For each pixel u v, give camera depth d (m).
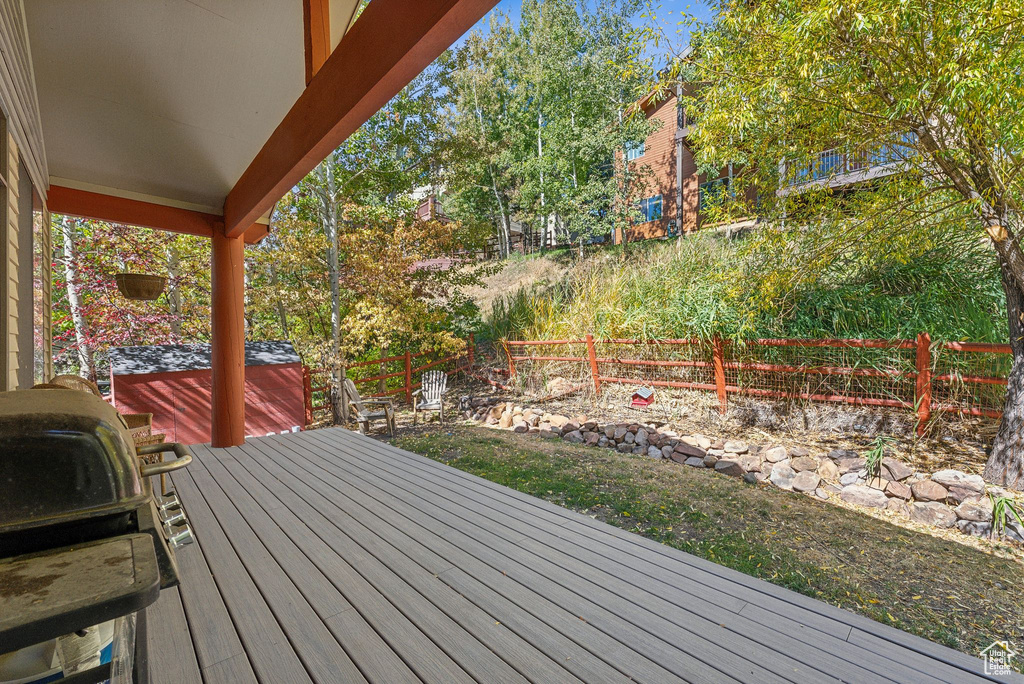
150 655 1.75
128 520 0.89
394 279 8.99
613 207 13.95
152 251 8.65
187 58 2.91
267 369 6.82
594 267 10.48
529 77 15.02
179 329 9.27
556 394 7.49
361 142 10.25
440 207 18.45
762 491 4.19
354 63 2.16
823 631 1.90
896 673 1.66
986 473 3.98
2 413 0.79
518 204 16.80
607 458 5.23
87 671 0.81
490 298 13.06
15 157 2.33
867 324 5.54
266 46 2.98
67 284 7.62
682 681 1.60
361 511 3.21
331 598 2.13
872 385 5.29
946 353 4.83
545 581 2.28
